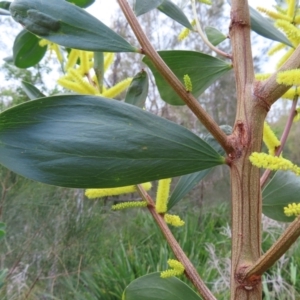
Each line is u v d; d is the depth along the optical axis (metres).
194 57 0.28
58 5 0.22
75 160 0.17
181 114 2.50
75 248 1.60
